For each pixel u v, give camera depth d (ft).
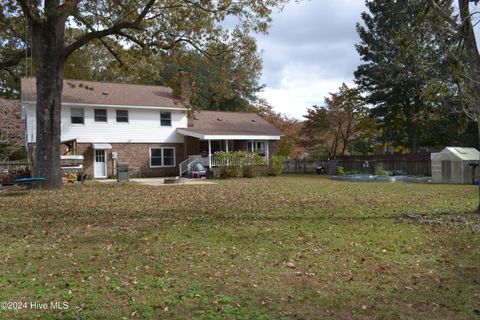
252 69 70.38
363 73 112.16
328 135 120.78
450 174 73.56
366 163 102.32
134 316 14.30
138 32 65.67
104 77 148.36
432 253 23.15
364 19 110.83
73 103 91.61
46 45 57.11
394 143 119.96
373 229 29.22
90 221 32.58
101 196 50.34
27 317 14.06
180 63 70.28
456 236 26.96
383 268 20.34
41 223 31.65
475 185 65.82
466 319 14.58
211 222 32.12
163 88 113.80
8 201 45.16
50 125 58.23
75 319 13.96
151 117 103.55
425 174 93.66
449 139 105.50
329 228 29.63
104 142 96.94
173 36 66.49
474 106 30.25
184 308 15.03
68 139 91.71
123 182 75.36
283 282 18.19
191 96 86.22
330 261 21.47
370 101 113.39
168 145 105.70
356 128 118.21
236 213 36.70
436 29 31.86
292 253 22.91
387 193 54.13
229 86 73.36
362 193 54.24
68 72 84.99
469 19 29.60
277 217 34.47
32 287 17.06
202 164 99.09
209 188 62.54
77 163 79.61
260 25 65.67
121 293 16.47
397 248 24.13
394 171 95.81
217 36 66.69
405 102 107.96
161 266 20.29
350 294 16.85
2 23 58.44
